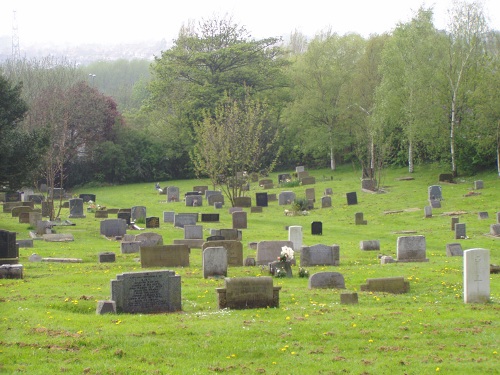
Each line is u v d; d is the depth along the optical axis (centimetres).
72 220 5719
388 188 7419
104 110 10194
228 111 7762
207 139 7112
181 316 2075
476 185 6794
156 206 7075
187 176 10556
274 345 1767
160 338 1811
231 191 7969
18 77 10525
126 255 3709
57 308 2208
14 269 2823
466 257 2392
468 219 5353
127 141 10288
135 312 2148
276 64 10262
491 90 7369
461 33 7862
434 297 2506
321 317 2073
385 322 2019
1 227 5050
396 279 2622
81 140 9800
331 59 9756
